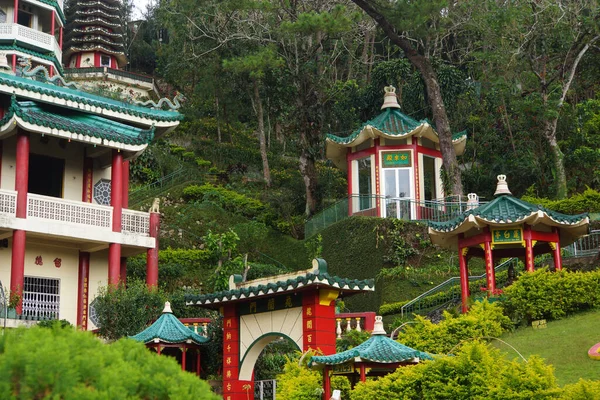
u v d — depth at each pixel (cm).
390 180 3891
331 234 3728
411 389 1397
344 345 2172
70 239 2798
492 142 4553
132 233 2900
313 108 4459
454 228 2511
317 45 4441
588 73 4875
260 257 3997
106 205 3012
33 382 665
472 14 4506
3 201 2622
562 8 4194
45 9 4916
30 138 2934
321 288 1808
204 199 4334
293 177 5131
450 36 5756
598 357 1672
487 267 2456
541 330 2036
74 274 2955
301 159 4409
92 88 3122
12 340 718
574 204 3534
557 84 4700
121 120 3062
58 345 701
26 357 677
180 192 4431
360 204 3888
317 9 4747
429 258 3394
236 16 4866
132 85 6347
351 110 5116
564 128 4478
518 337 2011
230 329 2033
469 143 4681
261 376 2136
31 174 2944
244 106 5597
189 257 3741
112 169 2877
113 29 6600
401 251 3378
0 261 2781
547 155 4359
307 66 4438
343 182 4947
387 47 6056
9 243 2814
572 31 4141
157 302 2612
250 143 5819
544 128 4206
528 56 4253
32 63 4722
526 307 2123
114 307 2519
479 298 2383
